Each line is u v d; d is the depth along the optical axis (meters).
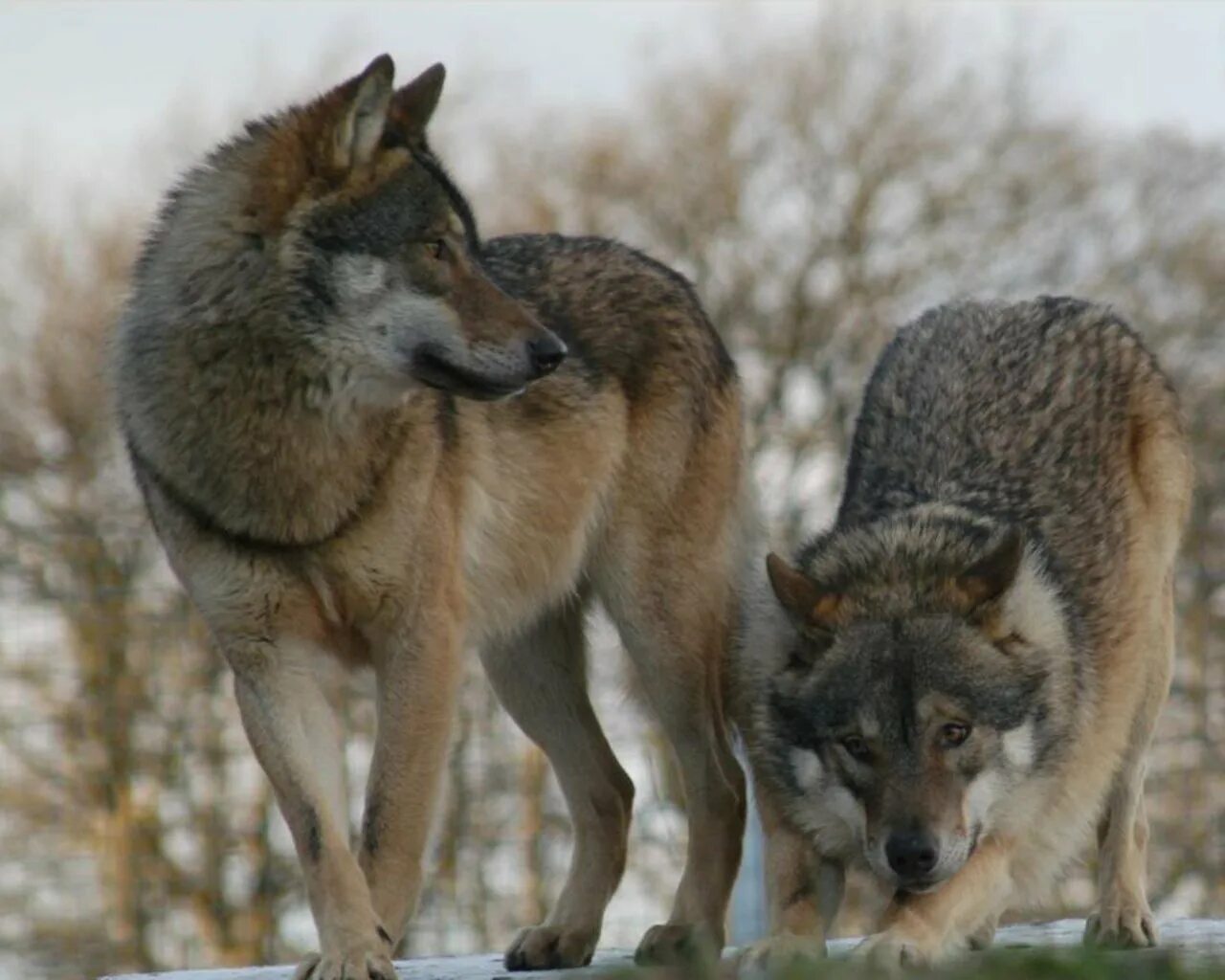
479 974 11.19
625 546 12.21
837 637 10.95
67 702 19.36
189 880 19.88
